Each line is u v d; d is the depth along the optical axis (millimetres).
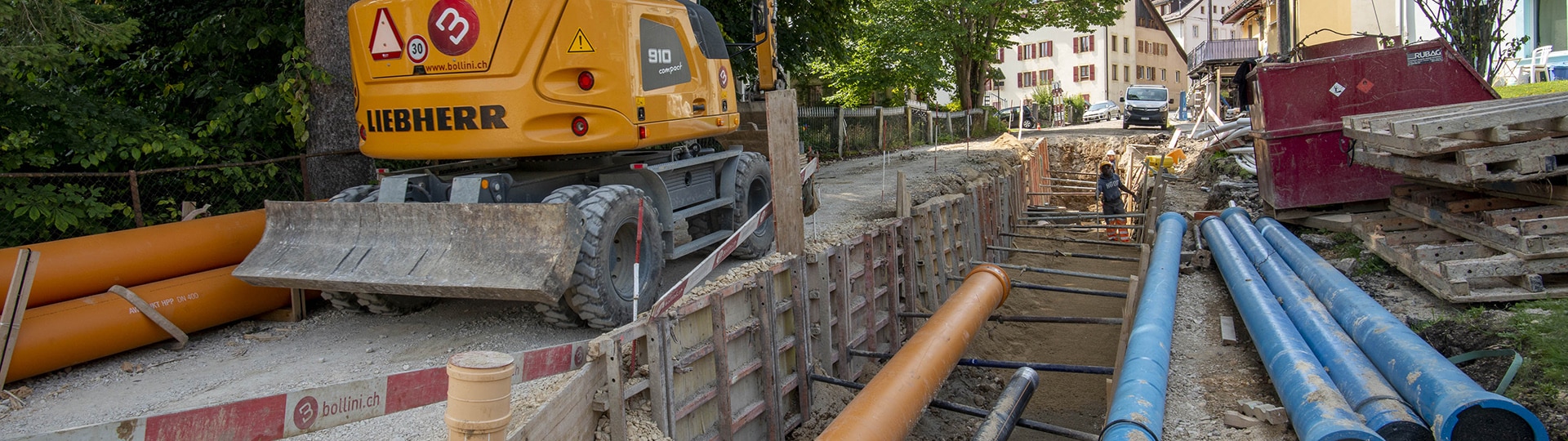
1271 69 9688
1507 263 6297
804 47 16250
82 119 8219
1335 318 6406
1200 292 9039
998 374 9633
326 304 7789
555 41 6270
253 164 9016
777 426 7125
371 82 6613
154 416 3217
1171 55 74062
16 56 6777
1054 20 33938
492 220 6008
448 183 7109
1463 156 6234
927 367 5875
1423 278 6859
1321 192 9664
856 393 8273
